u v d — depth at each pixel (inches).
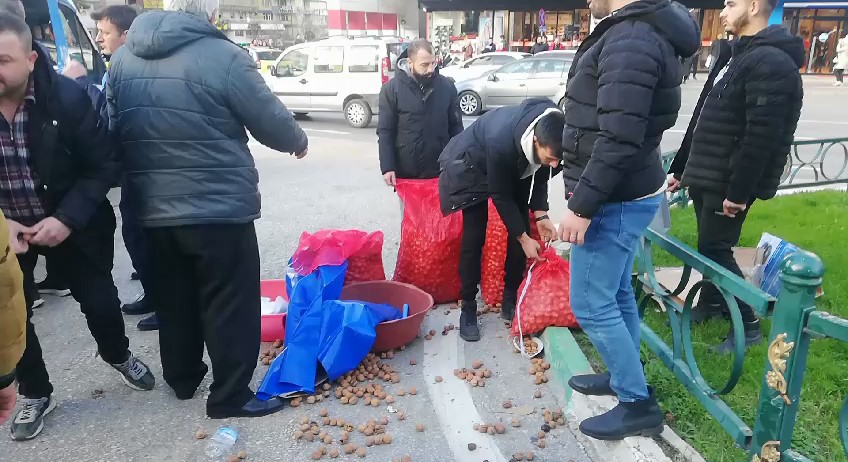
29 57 95.7
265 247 218.1
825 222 226.5
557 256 149.6
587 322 99.4
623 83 81.4
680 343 108.9
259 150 426.3
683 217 238.2
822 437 103.5
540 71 560.7
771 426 81.0
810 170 346.9
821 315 72.3
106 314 116.6
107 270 117.1
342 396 124.6
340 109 545.0
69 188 106.9
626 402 103.7
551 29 1179.3
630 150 82.8
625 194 91.4
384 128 172.1
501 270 161.6
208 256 106.7
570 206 87.9
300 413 119.5
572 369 121.5
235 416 117.1
